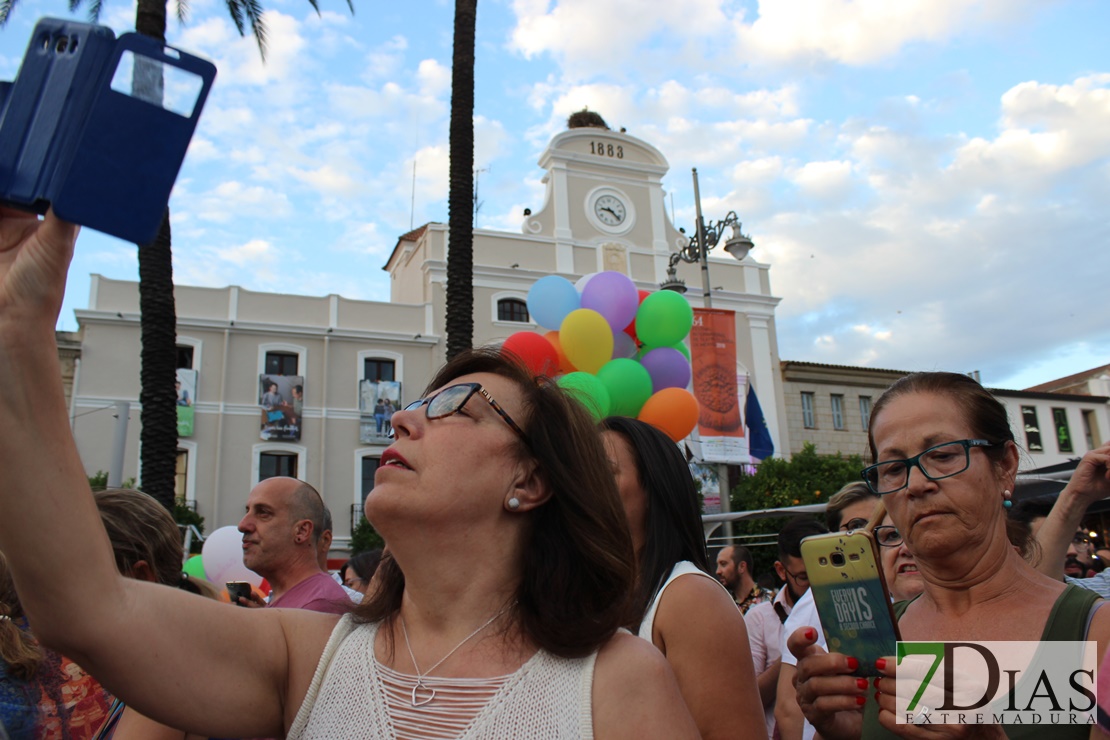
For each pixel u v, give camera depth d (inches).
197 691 56.7
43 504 51.1
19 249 51.9
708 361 606.2
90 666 54.2
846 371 1218.0
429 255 1093.8
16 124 48.0
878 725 78.7
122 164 47.1
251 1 505.7
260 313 1014.4
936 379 81.7
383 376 1050.7
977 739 66.3
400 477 61.9
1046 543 93.8
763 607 178.2
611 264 1145.4
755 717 82.5
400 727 55.2
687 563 92.5
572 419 67.9
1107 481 91.7
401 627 62.7
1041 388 1398.9
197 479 941.8
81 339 940.6
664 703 55.0
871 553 73.0
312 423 1002.1
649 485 100.4
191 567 284.8
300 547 161.5
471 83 480.7
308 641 63.3
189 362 978.7
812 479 868.0
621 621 61.2
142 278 405.1
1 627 89.2
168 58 48.8
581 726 53.2
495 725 53.5
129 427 919.0
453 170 473.7
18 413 50.6
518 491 64.0
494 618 60.9
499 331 1077.1
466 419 64.3
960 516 75.4
